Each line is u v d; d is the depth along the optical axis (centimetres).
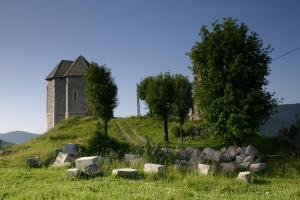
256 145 3219
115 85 4856
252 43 2477
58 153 2008
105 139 2225
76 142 2442
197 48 2552
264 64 2506
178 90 4538
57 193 1162
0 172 1600
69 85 8169
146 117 6247
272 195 1238
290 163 1888
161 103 4528
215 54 2458
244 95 2416
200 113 2633
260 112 2442
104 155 2061
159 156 1884
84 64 8331
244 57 2459
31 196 1132
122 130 5341
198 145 3834
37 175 1514
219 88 2452
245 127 2370
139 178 1476
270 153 2672
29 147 3806
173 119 5569
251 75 2417
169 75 4744
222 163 1717
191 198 1141
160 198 1114
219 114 2453
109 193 1170
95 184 1312
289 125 3681
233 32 2483
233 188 1343
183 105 4441
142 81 6006
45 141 4472
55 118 8331
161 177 1486
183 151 1931
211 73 2455
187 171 1597
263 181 1521
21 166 1872
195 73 2611
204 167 1592
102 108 4697
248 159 1870
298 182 1532
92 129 5162
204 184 1398
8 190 1249
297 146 3130
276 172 1728
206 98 2503
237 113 2395
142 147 2105
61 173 1559
